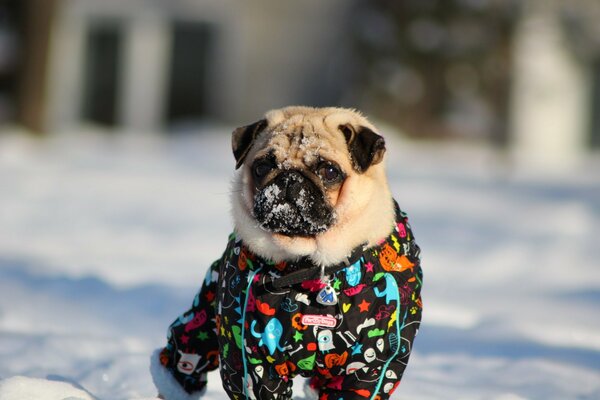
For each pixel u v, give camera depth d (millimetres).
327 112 4125
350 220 3805
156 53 24188
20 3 22344
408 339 3908
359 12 22656
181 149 20703
